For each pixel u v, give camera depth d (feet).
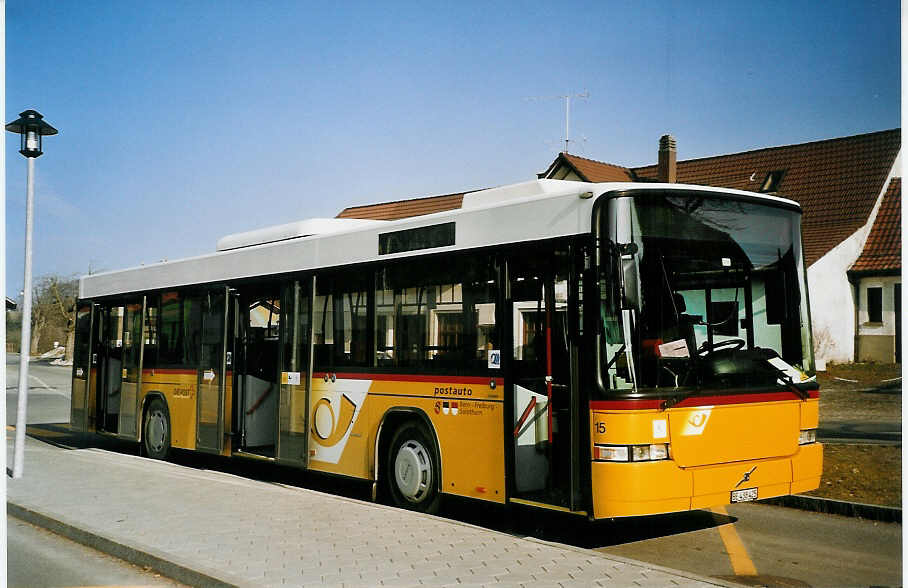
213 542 24.79
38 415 87.86
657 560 24.91
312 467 35.96
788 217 27.89
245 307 41.19
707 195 26.27
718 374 25.21
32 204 39.47
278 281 38.96
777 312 27.12
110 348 52.47
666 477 23.75
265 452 39.19
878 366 97.04
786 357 27.09
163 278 47.80
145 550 23.95
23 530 28.86
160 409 47.01
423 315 31.14
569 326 25.32
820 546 26.48
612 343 24.27
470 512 32.76
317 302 36.52
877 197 108.17
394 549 23.56
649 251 24.98
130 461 44.57
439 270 30.63
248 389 40.57
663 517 31.22
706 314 25.66
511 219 27.99
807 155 116.57
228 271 42.55
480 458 28.40
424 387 30.81
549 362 26.21
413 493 30.96
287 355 37.93
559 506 25.30
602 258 24.64
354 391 33.99
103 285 53.83
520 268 27.53
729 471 24.86
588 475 24.43
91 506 30.68
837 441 45.93
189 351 44.91
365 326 33.73
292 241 38.29
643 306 24.48
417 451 31.14
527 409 26.91
